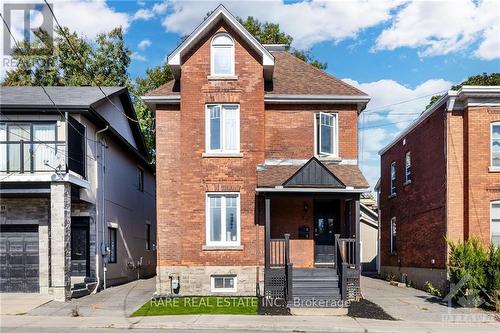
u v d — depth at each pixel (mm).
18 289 17531
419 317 13852
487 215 17562
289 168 17734
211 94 17688
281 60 21250
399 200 24938
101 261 20547
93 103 18984
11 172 17734
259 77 17797
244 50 17844
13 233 17797
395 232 25922
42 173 17656
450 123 18250
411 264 22469
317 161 16516
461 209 18031
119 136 22906
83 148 19125
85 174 19125
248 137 17656
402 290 20359
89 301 16469
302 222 17922
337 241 16609
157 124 18141
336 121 18375
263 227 17484
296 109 18266
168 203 17906
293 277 16328
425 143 20781
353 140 18281
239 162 17594
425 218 20609
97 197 20516
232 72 17844
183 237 17312
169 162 18062
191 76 17734
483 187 17656
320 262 17984
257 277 17219
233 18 17625
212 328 12281
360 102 18203
